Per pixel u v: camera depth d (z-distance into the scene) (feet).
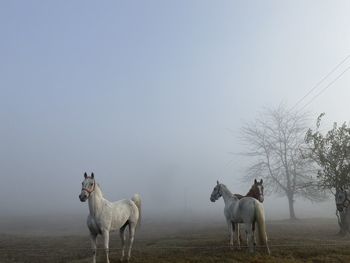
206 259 40.86
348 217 59.88
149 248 51.52
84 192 36.50
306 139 77.56
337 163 73.00
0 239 81.25
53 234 103.24
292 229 88.63
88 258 45.88
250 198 42.52
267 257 40.14
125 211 40.86
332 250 46.01
